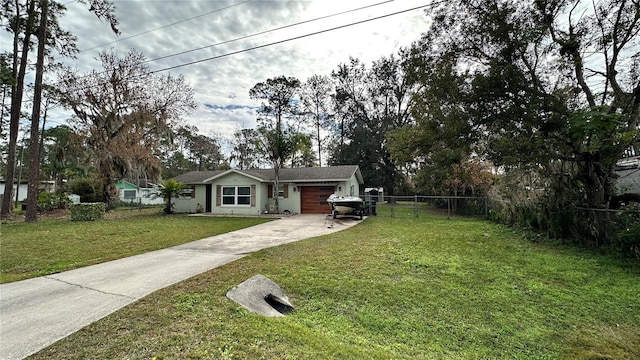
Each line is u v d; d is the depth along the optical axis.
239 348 2.64
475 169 16.45
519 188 9.95
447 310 4.14
